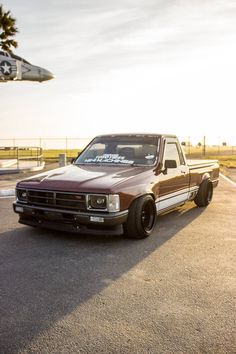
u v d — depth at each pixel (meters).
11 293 3.57
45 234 5.86
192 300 3.40
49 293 3.57
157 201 5.97
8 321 2.99
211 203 8.91
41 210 5.35
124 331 2.83
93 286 3.74
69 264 4.44
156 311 3.17
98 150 6.78
